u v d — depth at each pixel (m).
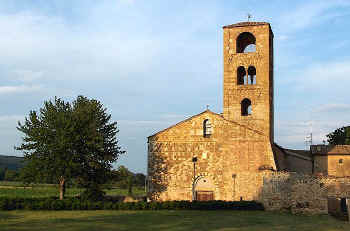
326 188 43.66
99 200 51.44
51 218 36.66
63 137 47.84
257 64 53.53
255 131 49.16
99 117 53.00
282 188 45.03
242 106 54.62
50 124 49.19
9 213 40.91
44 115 50.78
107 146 52.28
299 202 44.06
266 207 45.53
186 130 51.41
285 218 39.56
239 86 53.75
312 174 44.47
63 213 41.47
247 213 43.06
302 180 44.41
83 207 45.28
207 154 50.22
